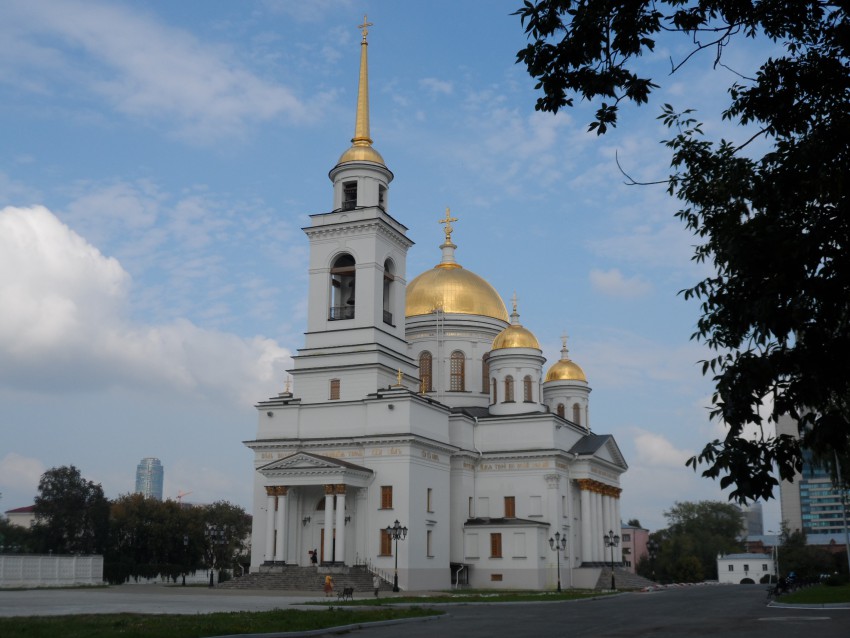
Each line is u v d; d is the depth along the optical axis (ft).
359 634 102.58
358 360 251.80
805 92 52.19
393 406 243.81
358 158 264.72
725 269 55.01
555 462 281.13
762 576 534.78
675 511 629.92
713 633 100.73
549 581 272.10
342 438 246.06
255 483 254.27
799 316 43.09
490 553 270.87
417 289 328.29
